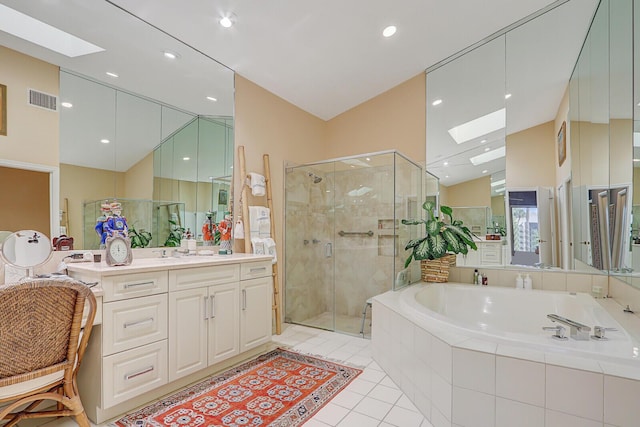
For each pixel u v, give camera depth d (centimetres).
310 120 425
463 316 304
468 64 340
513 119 316
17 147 187
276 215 368
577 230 279
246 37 269
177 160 272
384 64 340
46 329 136
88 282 181
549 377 142
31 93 193
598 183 249
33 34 195
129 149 240
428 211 335
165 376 204
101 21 221
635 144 200
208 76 297
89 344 181
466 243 314
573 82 279
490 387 155
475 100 337
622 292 233
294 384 224
